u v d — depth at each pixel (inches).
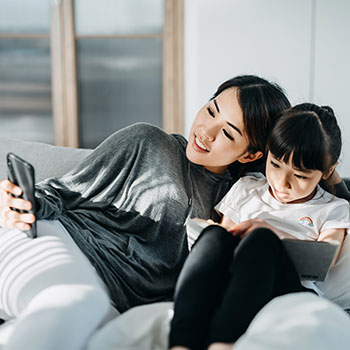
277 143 49.3
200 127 54.7
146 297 51.8
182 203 54.3
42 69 151.3
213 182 57.9
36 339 33.4
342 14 141.4
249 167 58.9
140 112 153.1
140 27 149.9
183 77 150.9
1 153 66.1
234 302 37.0
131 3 148.9
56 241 46.0
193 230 47.8
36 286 40.5
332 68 143.7
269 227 44.7
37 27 149.5
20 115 153.6
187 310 37.2
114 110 153.5
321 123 49.5
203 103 147.9
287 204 53.0
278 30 143.1
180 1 147.5
